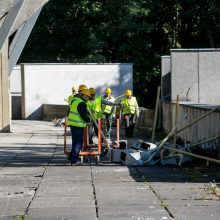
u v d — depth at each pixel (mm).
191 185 10211
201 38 46094
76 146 13445
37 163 13844
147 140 20938
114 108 20234
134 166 13086
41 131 25156
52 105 34594
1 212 8109
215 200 8750
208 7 42031
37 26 46281
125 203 8578
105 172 12133
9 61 25062
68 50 47219
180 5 43938
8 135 22891
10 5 18062
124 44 44219
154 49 46094
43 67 35656
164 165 13109
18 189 10023
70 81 35688
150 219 7484
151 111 26031
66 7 45688
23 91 35594
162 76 26797
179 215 7691
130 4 43312
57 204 8602
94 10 44500
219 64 23438
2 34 18703
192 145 13617
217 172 11867
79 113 13391
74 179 11156
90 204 8539
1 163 13867
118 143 15102
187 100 23375
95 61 43688
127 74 35688
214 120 14688
